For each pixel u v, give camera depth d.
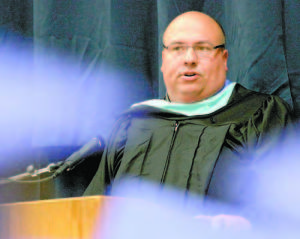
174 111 3.79
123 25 4.46
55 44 4.52
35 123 4.42
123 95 4.41
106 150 3.95
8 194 4.44
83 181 4.21
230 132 3.50
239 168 3.39
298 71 4.01
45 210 1.29
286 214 3.26
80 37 4.56
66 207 1.26
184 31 3.81
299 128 3.79
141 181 3.52
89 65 4.50
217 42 3.82
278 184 3.35
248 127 3.52
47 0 4.55
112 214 1.25
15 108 4.50
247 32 4.09
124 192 3.52
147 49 4.49
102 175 3.89
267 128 3.52
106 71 4.44
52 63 4.50
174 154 3.53
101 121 4.40
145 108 3.87
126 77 4.41
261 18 4.06
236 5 4.20
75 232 1.24
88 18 4.57
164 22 4.24
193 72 3.78
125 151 3.73
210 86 3.80
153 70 4.48
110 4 4.46
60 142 4.39
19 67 4.58
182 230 1.47
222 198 3.32
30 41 4.67
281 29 4.05
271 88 4.01
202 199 3.31
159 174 3.49
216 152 3.41
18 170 4.45
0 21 4.60
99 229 1.23
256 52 4.05
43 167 4.35
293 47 4.05
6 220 1.33
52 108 4.45
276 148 3.45
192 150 3.49
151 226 1.35
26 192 4.41
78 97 4.46
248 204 3.31
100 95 4.44
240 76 4.14
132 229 1.29
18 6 4.66
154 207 1.38
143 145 3.66
